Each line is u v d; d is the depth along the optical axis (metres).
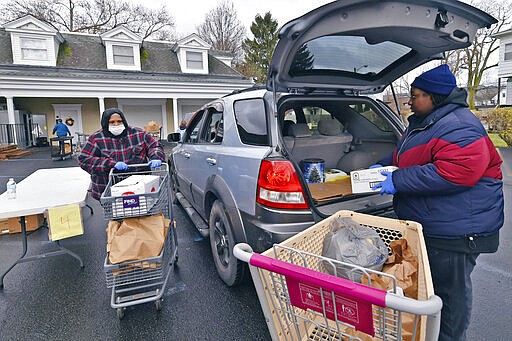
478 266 3.04
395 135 3.00
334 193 2.48
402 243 1.65
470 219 1.50
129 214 2.32
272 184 2.05
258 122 2.33
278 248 1.45
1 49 14.47
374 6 1.60
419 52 2.28
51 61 14.63
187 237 3.93
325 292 1.06
